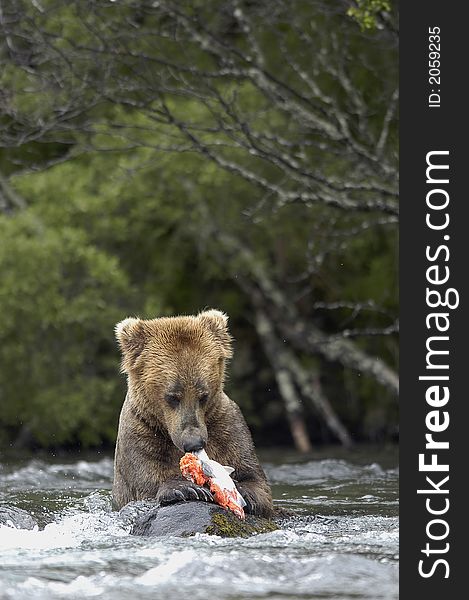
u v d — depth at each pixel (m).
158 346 14.18
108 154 31.92
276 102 23.86
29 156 33.84
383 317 32.31
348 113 29.19
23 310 30.31
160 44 27.22
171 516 12.30
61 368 30.91
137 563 10.38
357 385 33.00
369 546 11.17
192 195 31.41
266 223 31.31
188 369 13.88
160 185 31.31
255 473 14.55
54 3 24.42
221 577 9.76
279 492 19.00
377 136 29.42
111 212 32.62
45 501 17.72
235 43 30.81
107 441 32.78
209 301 33.88
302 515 15.31
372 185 23.97
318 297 33.72
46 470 23.84
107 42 22.33
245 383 33.59
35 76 23.98
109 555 10.78
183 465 12.85
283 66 29.69
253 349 34.16
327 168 28.98
